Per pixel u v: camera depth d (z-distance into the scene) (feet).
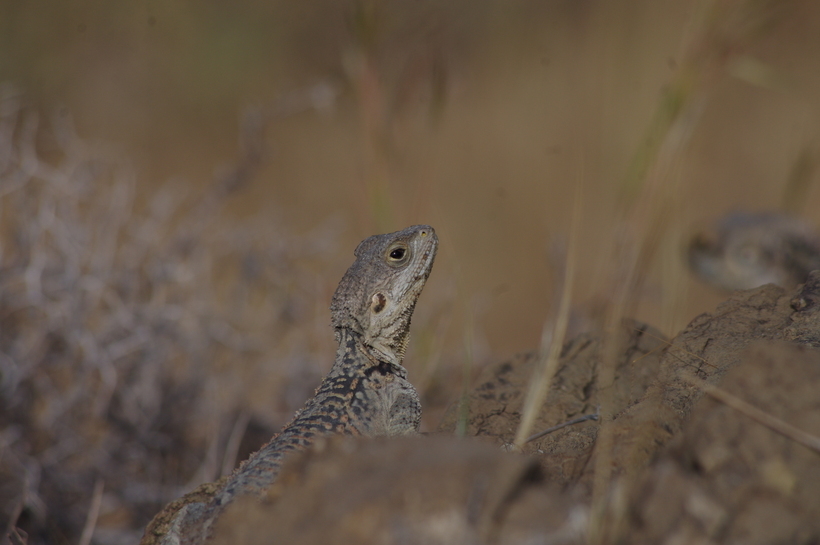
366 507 13.99
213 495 23.43
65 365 41.39
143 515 40.60
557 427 22.77
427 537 13.53
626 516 14.67
